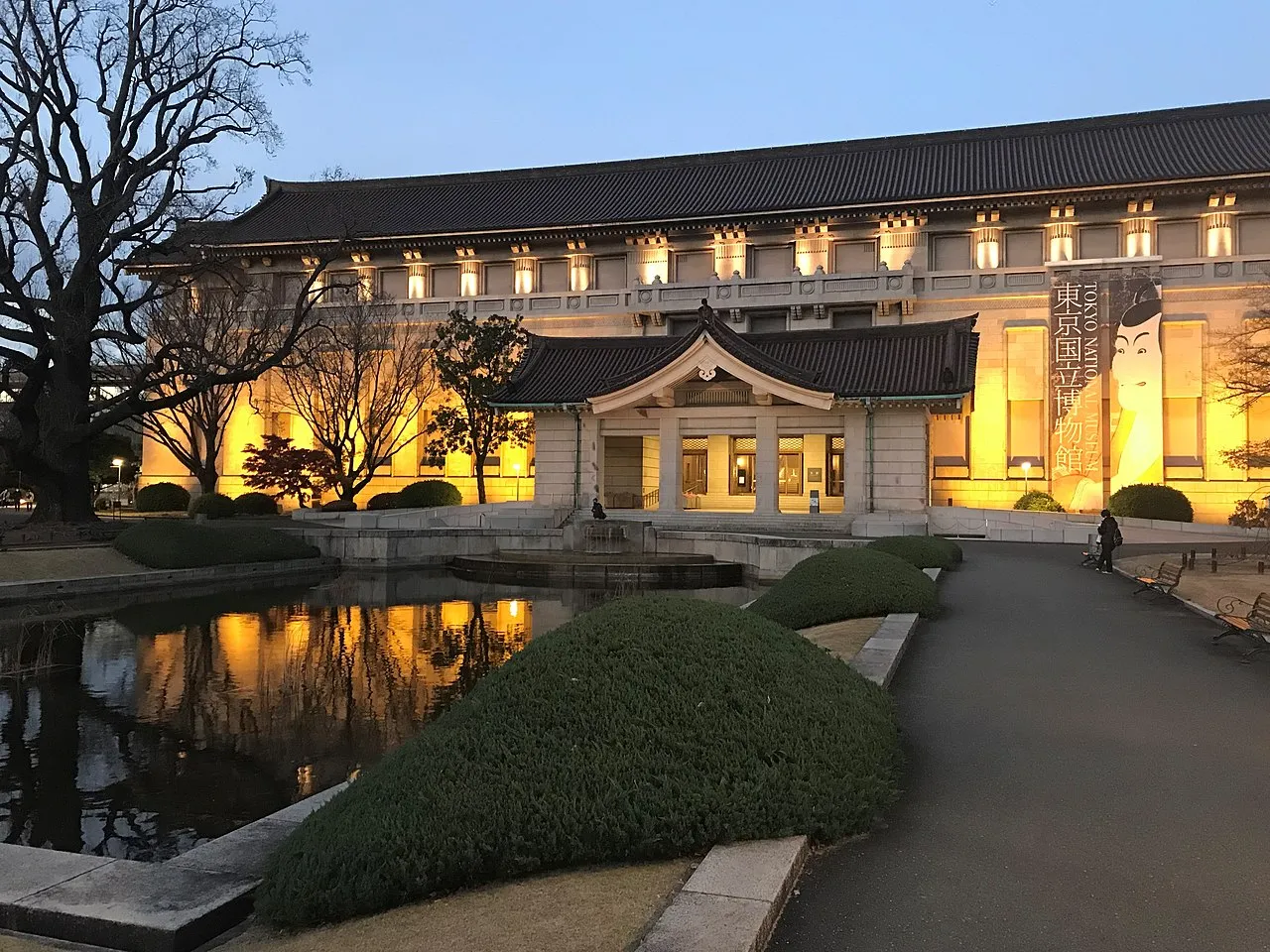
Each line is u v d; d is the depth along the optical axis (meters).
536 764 5.48
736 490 40.81
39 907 5.32
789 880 4.96
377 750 10.35
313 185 61.78
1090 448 41.94
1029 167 47.47
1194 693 9.64
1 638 17.64
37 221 28.19
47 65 28.12
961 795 6.54
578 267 50.22
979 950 4.34
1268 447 33.44
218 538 27.97
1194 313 41.69
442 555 32.38
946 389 32.28
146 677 14.01
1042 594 17.33
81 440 30.00
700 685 6.18
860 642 12.02
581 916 4.59
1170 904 4.80
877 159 52.84
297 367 37.84
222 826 8.09
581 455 37.34
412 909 4.89
